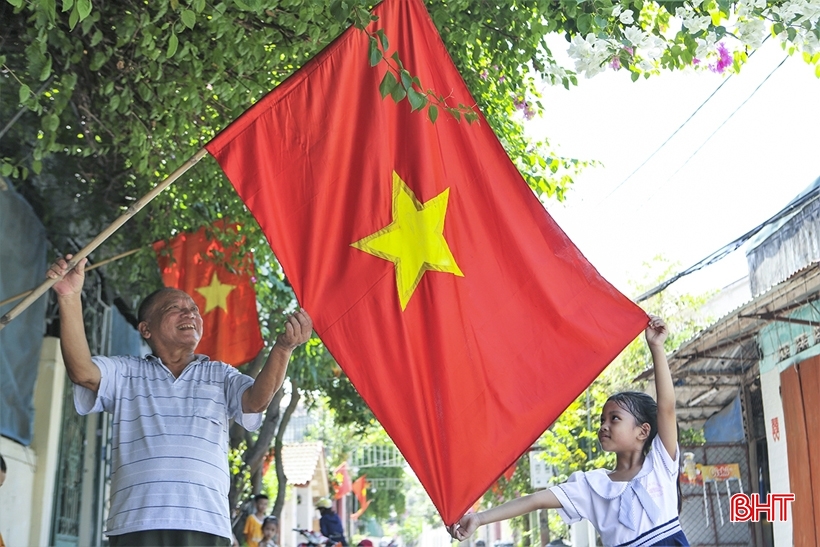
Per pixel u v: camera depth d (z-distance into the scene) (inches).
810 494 365.4
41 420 363.9
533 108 343.3
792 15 196.2
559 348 172.6
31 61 224.1
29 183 333.1
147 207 365.1
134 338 546.6
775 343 397.4
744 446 472.4
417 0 186.1
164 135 283.4
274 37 261.1
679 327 552.1
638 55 216.7
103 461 474.0
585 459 581.6
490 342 172.4
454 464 166.1
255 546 538.6
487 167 179.9
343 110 178.5
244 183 170.4
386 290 171.8
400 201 176.4
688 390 491.8
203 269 342.3
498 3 254.2
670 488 161.5
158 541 158.7
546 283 175.3
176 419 167.0
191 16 208.1
